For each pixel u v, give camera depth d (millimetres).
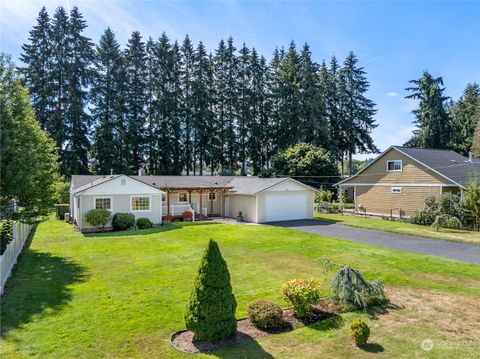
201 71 44094
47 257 12695
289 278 9984
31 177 12078
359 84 49156
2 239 10883
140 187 21625
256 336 6281
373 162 27562
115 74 40594
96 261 12070
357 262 11852
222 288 6086
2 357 5410
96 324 6684
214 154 42719
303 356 5543
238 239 16594
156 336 6207
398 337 6230
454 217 19359
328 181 37688
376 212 27391
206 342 6004
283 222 23500
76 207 21938
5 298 8148
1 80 11922
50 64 38375
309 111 42875
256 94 46562
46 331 6375
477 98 47656
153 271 10711
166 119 41438
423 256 12734
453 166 24766
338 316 7199
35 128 13445
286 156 38781
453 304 7863
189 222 23609
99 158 38094
